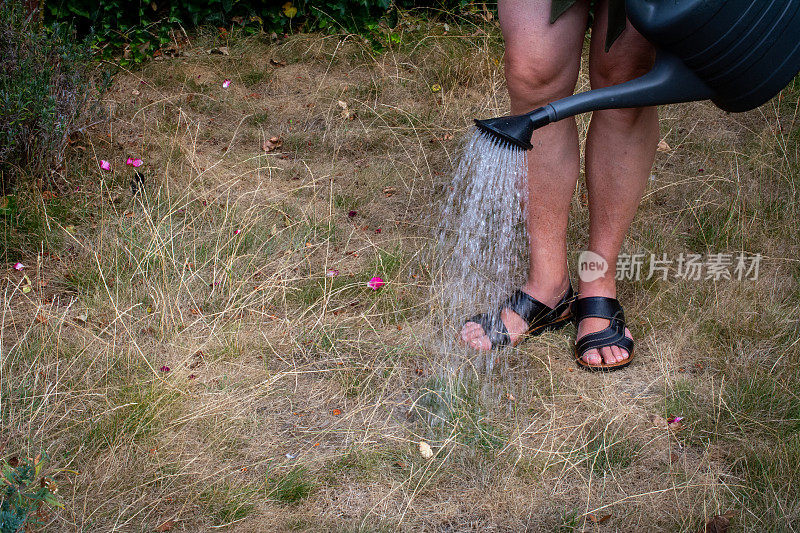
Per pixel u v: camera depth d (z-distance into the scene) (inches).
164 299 109.7
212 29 197.9
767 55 72.4
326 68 188.1
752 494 84.2
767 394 96.7
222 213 132.6
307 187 142.6
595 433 93.3
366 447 90.9
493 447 90.4
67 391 94.7
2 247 120.6
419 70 184.2
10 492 73.0
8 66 140.6
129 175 141.5
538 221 103.6
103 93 155.3
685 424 94.0
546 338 109.3
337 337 108.5
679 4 70.4
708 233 130.6
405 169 150.7
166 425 90.9
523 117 76.3
